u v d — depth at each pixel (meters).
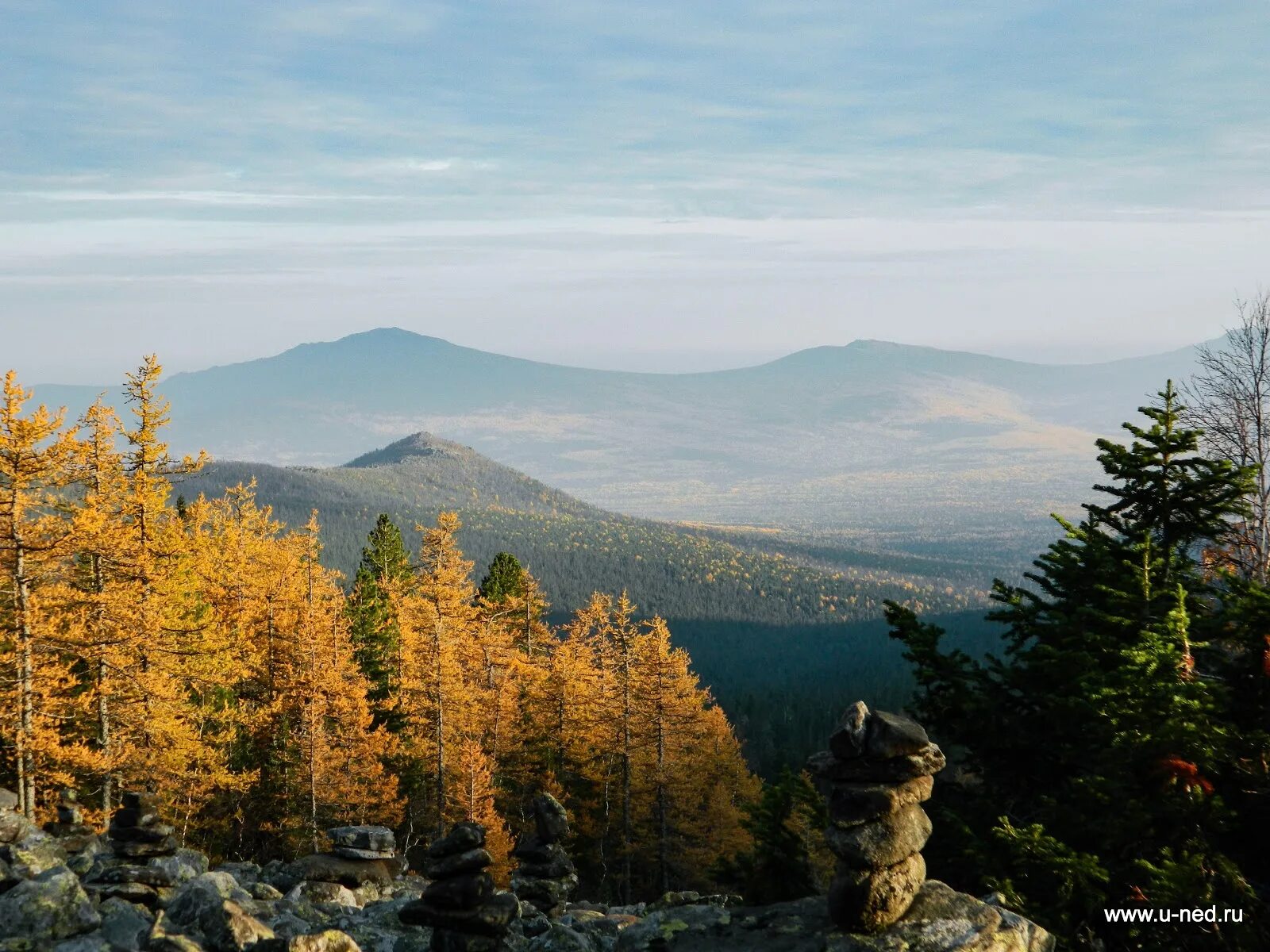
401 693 49.84
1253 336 21.80
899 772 8.70
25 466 24.30
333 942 10.34
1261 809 11.45
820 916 9.12
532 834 19.58
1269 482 18.92
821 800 15.09
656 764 52.78
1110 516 14.75
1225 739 11.34
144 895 13.65
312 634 41.81
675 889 53.94
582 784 54.53
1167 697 11.23
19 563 24.62
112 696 28.14
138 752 29.62
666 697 52.78
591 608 66.31
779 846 15.15
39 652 25.95
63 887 11.28
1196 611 13.78
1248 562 18.98
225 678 35.44
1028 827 11.67
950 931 8.46
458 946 11.38
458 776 46.06
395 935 13.02
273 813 41.88
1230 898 10.33
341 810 40.62
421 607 47.75
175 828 33.31
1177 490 14.12
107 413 29.05
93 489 28.56
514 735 53.62
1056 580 15.02
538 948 12.60
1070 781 13.11
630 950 9.00
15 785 26.17
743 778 65.25
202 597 44.12
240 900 14.23
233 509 49.59
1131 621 13.34
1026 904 11.36
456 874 11.81
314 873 19.23
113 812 28.02
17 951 10.57
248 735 42.25
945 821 13.28
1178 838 11.20
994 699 14.61
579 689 55.34
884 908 8.54
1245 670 12.89
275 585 45.97
